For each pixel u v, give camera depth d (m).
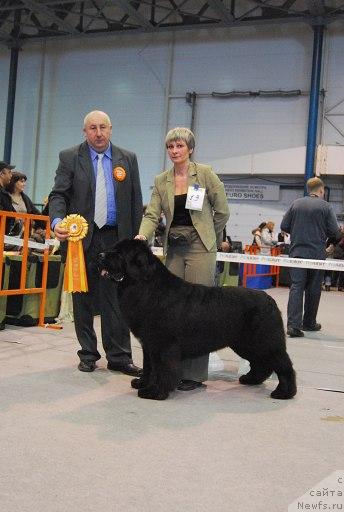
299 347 5.40
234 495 2.02
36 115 18.09
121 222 3.92
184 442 2.56
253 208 16.22
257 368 3.74
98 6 16.91
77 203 3.88
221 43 16.19
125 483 2.08
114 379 3.72
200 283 3.65
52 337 5.14
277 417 3.05
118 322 3.93
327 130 15.23
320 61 14.70
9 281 5.52
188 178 3.68
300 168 15.13
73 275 3.75
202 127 16.42
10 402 3.04
